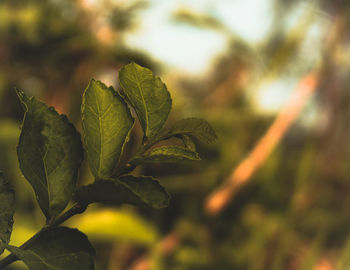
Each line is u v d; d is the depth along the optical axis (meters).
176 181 1.55
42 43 1.45
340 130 1.81
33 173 0.36
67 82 1.45
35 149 0.36
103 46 1.38
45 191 0.36
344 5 1.72
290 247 1.58
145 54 1.34
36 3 1.48
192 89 1.78
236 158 1.62
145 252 1.44
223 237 1.54
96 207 1.22
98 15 1.46
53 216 0.36
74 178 0.36
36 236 0.35
